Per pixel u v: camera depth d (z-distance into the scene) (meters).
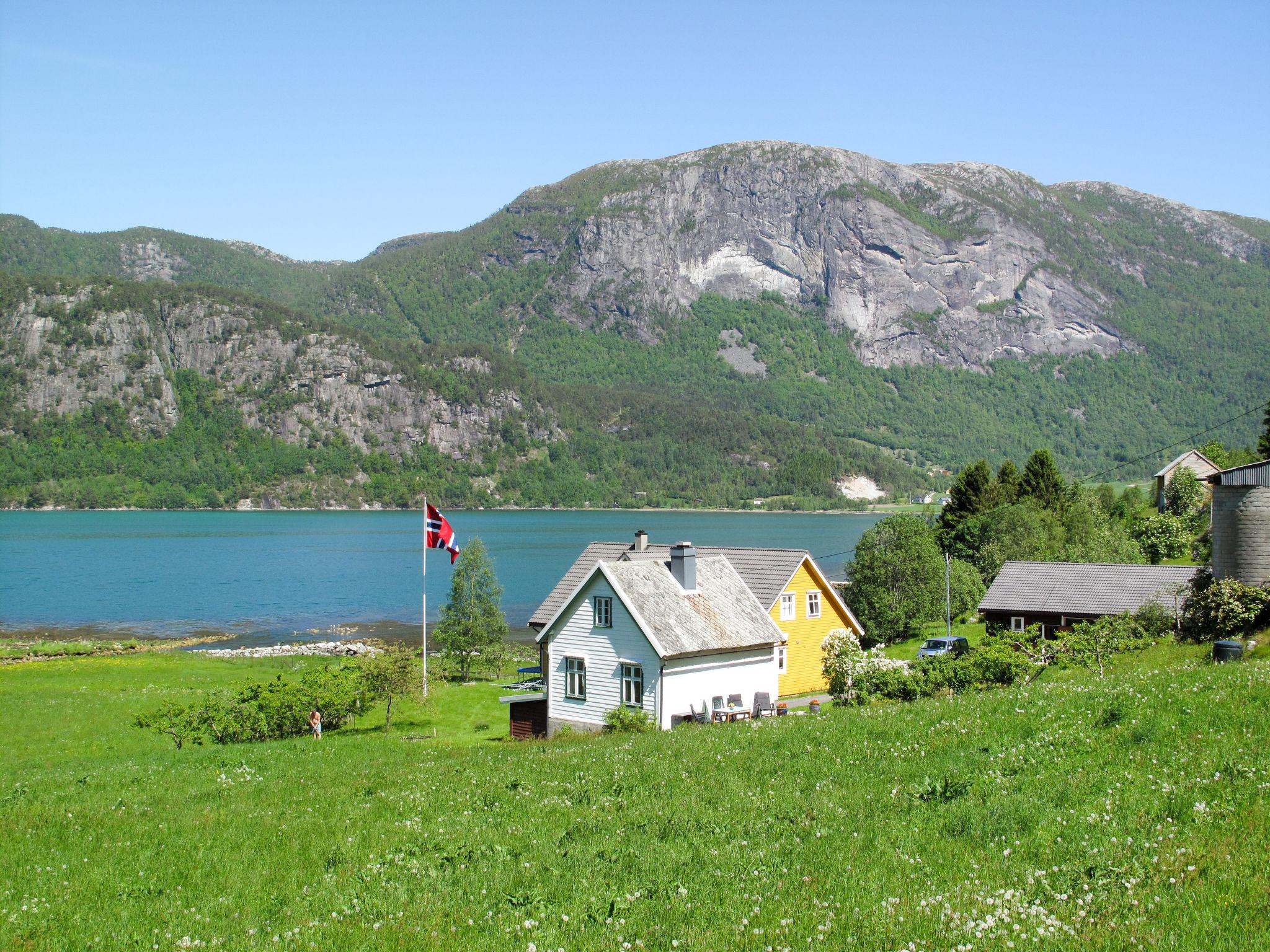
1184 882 11.97
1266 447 100.00
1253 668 23.48
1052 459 124.19
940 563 77.69
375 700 44.88
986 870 13.30
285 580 158.12
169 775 28.23
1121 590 64.50
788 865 14.54
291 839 18.89
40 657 85.62
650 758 24.19
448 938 12.63
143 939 13.64
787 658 51.78
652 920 12.79
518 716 43.50
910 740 21.72
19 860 18.52
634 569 40.62
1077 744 18.72
